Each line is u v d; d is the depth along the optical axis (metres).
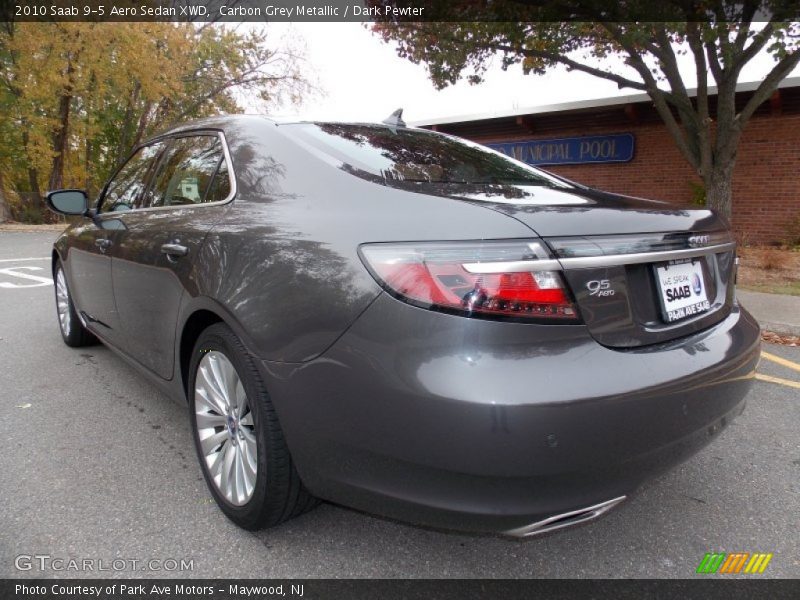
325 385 1.78
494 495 1.59
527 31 8.76
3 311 5.99
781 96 10.97
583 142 13.68
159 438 3.04
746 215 11.80
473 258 1.61
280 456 2.01
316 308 1.81
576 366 1.62
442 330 1.59
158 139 3.45
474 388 1.53
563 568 2.11
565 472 1.59
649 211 2.03
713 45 8.08
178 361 2.61
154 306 2.77
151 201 3.16
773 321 5.62
